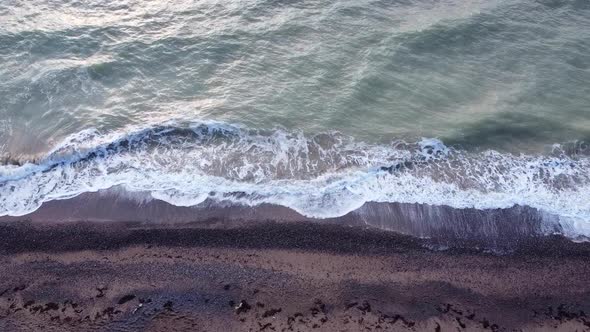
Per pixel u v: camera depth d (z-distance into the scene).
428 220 16.11
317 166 17.69
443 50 22.47
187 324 13.41
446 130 18.88
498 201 16.69
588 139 18.55
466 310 13.88
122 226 15.69
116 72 21.09
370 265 14.84
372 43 22.67
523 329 13.54
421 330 13.38
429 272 14.76
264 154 18.08
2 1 24.59
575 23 24.22
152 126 18.77
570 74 21.42
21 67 21.20
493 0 25.56
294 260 14.88
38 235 15.40
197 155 17.97
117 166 17.53
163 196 16.56
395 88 20.61
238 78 21.09
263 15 24.38
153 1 25.14
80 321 13.44
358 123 19.22
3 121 18.97
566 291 14.38
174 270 14.57
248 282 14.34
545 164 17.86
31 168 17.33
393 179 17.31
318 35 23.22
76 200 16.41
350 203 16.48
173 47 22.34
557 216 16.30
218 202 16.42
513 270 14.87
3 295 13.95
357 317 13.59
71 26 23.20
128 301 13.88
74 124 18.88
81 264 14.70
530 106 19.86
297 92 20.42
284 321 13.47
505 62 21.98
